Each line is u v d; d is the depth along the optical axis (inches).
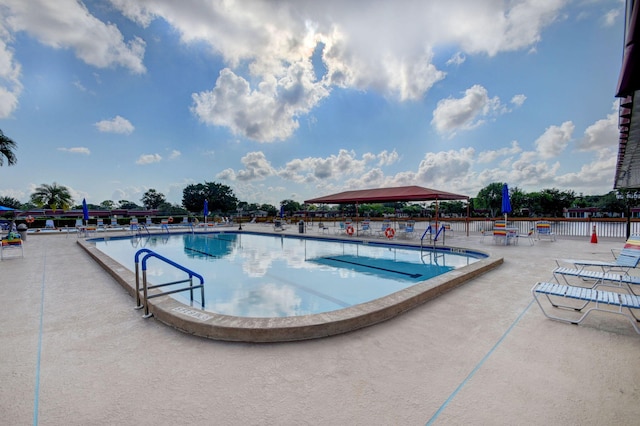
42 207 1257.4
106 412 70.2
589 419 66.6
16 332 119.5
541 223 458.9
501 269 238.2
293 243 538.9
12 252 361.4
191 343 109.1
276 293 225.3
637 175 340.8
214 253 426.0
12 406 72.4
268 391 78.7
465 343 107.1
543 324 124.3
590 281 198.2
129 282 181.8
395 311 136.3
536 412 69.1
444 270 307.7
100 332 119.5
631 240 201.2
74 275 227.1
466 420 66.4
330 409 70.8
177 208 1998.0
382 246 467.8
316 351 102.0
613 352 99.0
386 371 88.4
